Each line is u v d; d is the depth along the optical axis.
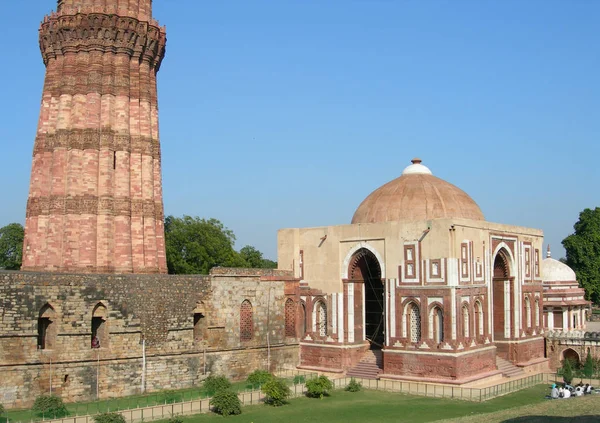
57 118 42.78
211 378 40.62
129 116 44.12
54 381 35.38
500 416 28.52
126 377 38.06
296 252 48.19
